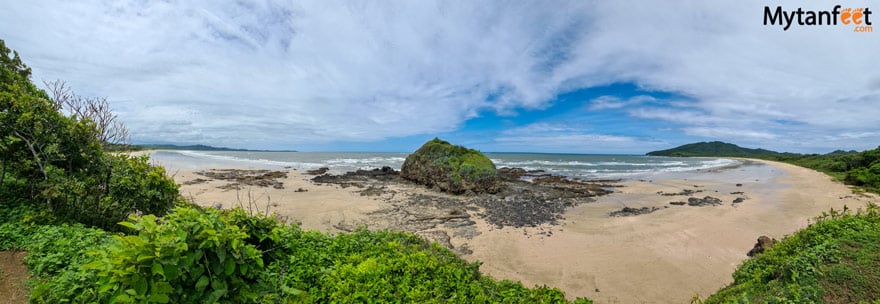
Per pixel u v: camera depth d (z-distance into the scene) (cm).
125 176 725
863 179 2580
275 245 522
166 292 306
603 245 1195
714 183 2928
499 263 1046
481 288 502
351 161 5606
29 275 469
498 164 5628
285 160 5634
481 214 1684
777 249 641
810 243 601
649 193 2370
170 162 4181
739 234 1295
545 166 5262
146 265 305
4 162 676
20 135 674
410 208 1772
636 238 1265
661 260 1049
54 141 696
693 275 948
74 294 384
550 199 2136
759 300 483
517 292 507
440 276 503
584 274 963
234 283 367
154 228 332
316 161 5478
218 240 347
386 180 2928
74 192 669
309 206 1717
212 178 2677
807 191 2345
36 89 869
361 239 626
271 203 1767
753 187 2630
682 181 3092
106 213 720
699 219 1538
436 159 2603
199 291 333
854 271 460
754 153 13788
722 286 884
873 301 404
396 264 509
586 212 1745
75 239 548
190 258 330
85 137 738
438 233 1323
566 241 1245
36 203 693
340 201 1870
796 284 463
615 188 2620
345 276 471
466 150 2656
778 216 1578
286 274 465
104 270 307
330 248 566
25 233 582
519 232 1360
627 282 916
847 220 646
